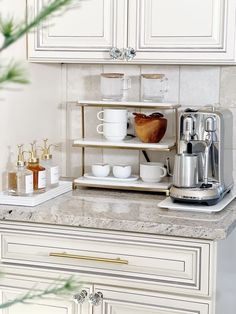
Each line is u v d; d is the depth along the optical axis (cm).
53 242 177
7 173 198
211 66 221
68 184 215
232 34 188
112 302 171
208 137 183
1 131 202
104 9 202
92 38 205
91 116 241
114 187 213
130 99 234
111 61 204
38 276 179
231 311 192
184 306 164
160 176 213
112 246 170
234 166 221
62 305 176
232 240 185
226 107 221
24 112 217
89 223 170
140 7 197
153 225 162
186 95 226
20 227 180
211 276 160
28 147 222
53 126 242
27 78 32
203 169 184
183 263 163
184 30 193
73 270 175
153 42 197
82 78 241
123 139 222
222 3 188
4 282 183
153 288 167
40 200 190
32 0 207
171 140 223
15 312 182
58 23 208
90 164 244
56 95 243
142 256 167
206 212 176
